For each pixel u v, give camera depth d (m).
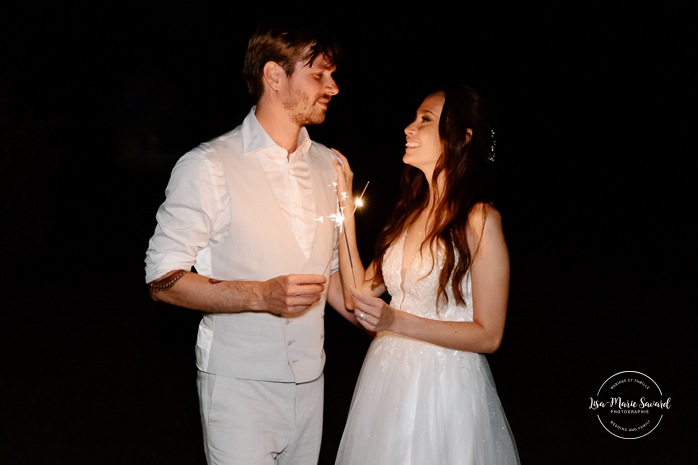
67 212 11.11
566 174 14.58
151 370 5.31
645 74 14.80
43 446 4.17
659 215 11.73
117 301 6.95
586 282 7.94
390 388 2.68
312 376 2.59
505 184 13.80
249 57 2.53
